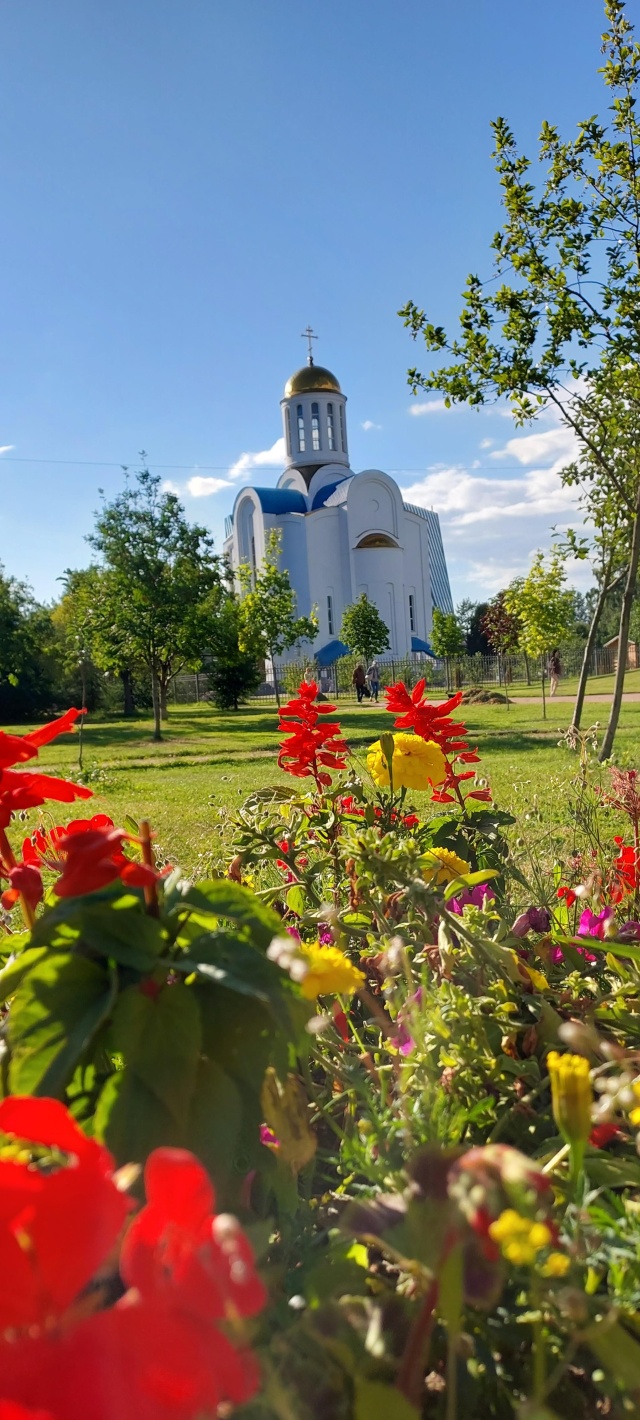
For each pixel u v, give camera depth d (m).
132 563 23.30
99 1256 0.60
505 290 8.94
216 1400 0.57
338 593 57.38
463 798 2.33
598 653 47.62
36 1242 0.58
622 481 10.38
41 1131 0.63
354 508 56.91
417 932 1.59
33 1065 0.88
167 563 23.95
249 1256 0.59
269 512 56.72
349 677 47.34
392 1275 0.96
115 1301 0.94
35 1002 0.92
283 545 56.75
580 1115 0.78
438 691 44.97
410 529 60.94
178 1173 0.60
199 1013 0.91
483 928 1.48
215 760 15.34
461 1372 0.83
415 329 9.26
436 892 1.64
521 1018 1.36
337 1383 0.77
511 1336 0.83
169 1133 0.88
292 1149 0.95
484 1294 0.71
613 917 1.62
